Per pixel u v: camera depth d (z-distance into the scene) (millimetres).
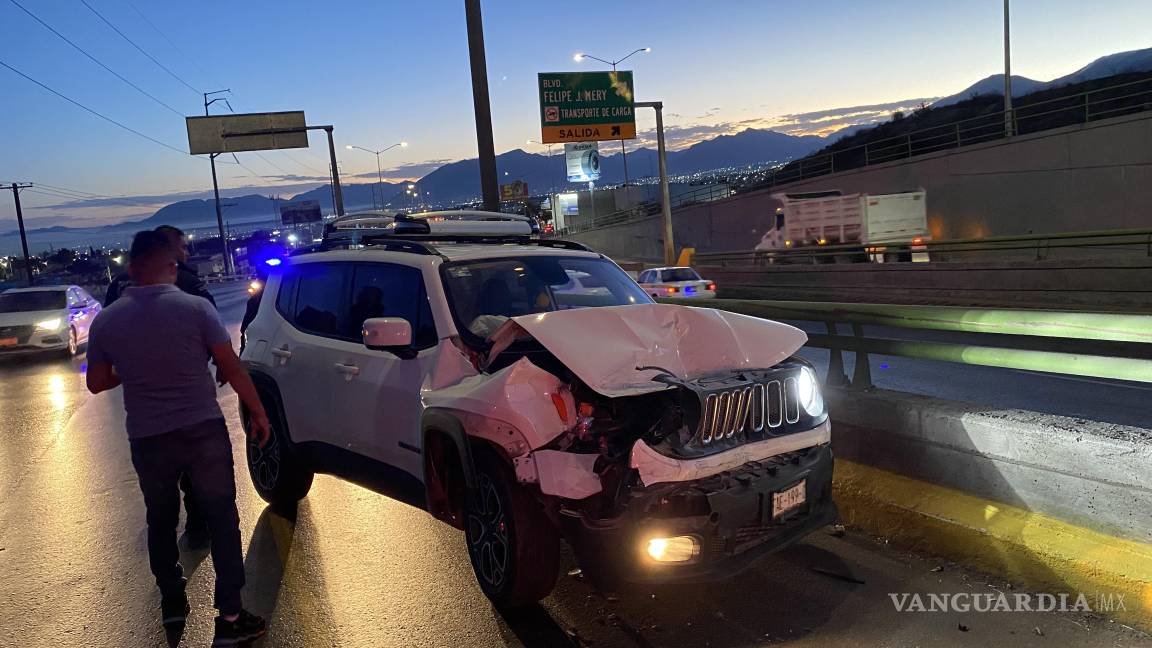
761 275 27219
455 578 4543
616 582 3645
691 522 3549
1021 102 46562
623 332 4137
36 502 6543
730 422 3764
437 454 4367
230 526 3938
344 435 5168
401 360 4715
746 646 3570
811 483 3955
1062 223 30297
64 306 17750
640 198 77938
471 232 5848
